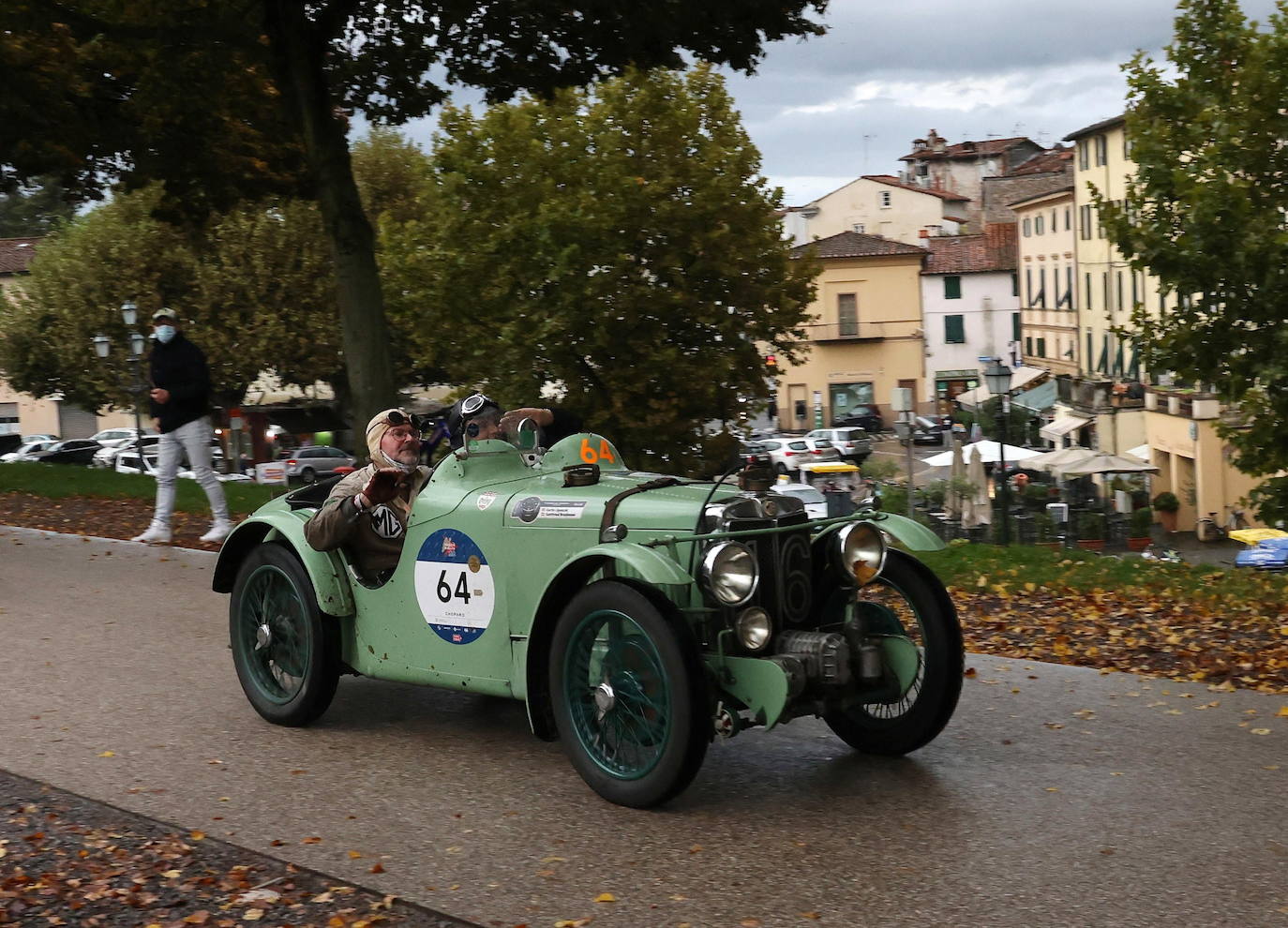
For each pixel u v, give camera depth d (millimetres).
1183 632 8648
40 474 18875
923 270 83375
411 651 6059
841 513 6109
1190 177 16281
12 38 18078
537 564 5531
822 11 16609
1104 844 4629
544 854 4660
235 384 52531
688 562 5129
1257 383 16484
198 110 18625
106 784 5570
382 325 17359
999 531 36500
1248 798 5082
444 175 37906
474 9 16781
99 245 52562
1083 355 66062
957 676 5504
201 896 4391
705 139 38281
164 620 8859
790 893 4262
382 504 6152
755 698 4957
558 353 37188
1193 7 17062
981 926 3984
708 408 38219
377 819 5070
